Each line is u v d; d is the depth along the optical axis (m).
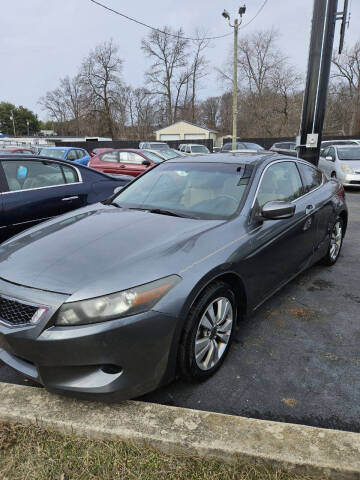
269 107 45.84
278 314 3.29
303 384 2.36
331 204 4.11
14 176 4.21
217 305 2.38
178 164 3.64
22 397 2.12
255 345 2.80
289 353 2.70
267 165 3.30
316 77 7.32
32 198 4.27
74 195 4.74
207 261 2.22
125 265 2.05
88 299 1.86
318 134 7.53
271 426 1.89
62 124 65.62
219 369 2.51
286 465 1.70
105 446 1.85
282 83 44.19
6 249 2.47
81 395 1.92
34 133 90.88
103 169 11.71
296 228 3.29
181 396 2.25
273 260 2.96
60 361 1.87
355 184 11.08
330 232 4.22
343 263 4.68
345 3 7.00
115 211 3.07
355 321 3.18
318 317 3.24
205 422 1.92
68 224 2.82
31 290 1.96
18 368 2.06
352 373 2.47
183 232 2.47
